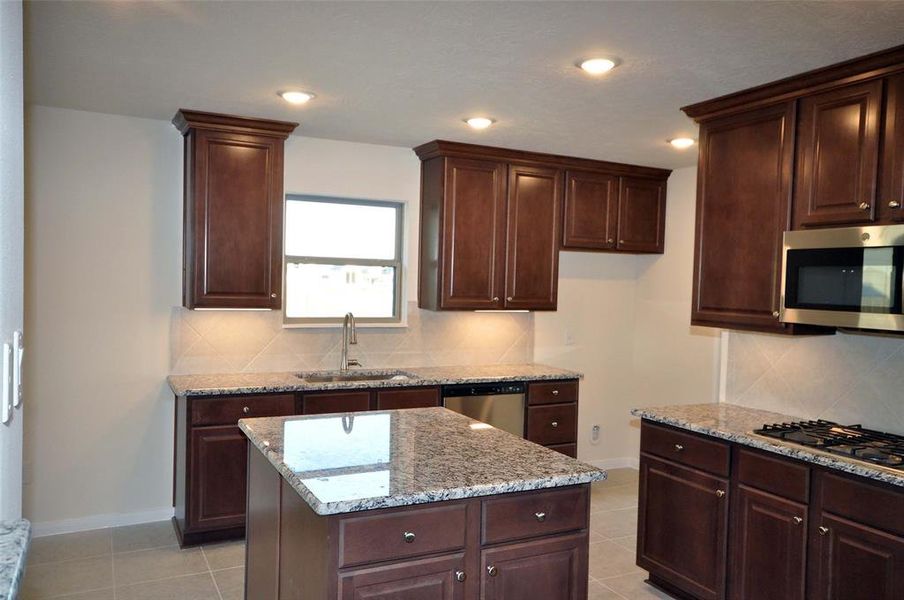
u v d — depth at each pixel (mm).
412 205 4816
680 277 5312
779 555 2791
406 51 2721
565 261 5457
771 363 3510
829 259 2775
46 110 3795
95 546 3762
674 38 2520
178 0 2254
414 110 3654
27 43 2678
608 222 5164
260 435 2572
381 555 1916
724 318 3326
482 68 2918
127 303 4043
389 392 4180
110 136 3957
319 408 3982
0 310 1444
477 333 5125
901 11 2230
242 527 3873
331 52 2748
